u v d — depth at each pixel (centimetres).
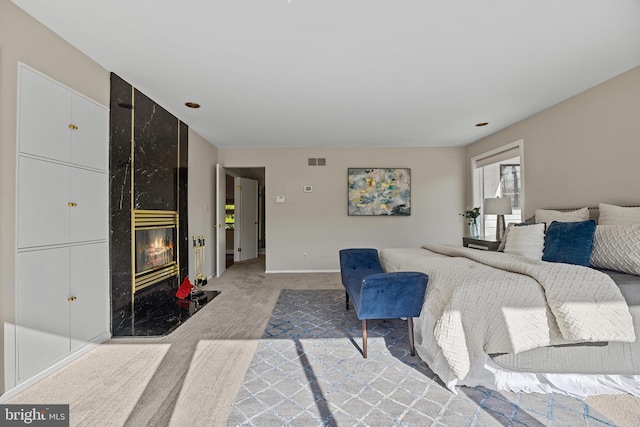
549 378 174
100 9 178
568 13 185
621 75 264
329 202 538
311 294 390
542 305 174
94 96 236
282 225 538
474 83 283
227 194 816
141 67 248
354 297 240
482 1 174
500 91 301
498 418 147
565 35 208
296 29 200
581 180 303
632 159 256
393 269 298
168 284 350
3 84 167
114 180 256
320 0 172
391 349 227
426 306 209
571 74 265
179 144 382
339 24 195
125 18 187
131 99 281
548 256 247
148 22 191
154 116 321
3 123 167
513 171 467
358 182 535
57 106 201
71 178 212
